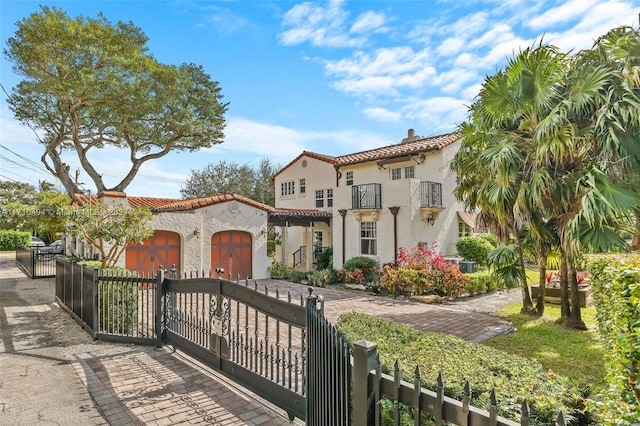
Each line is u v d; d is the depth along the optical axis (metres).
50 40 16.98
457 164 10.20
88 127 21.00
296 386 3.89
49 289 13.10
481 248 17.17
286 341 6.93
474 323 8.73
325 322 2.96
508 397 2.62
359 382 2.20
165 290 6.53
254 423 3.91
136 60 18.80
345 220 17.86
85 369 5.38
